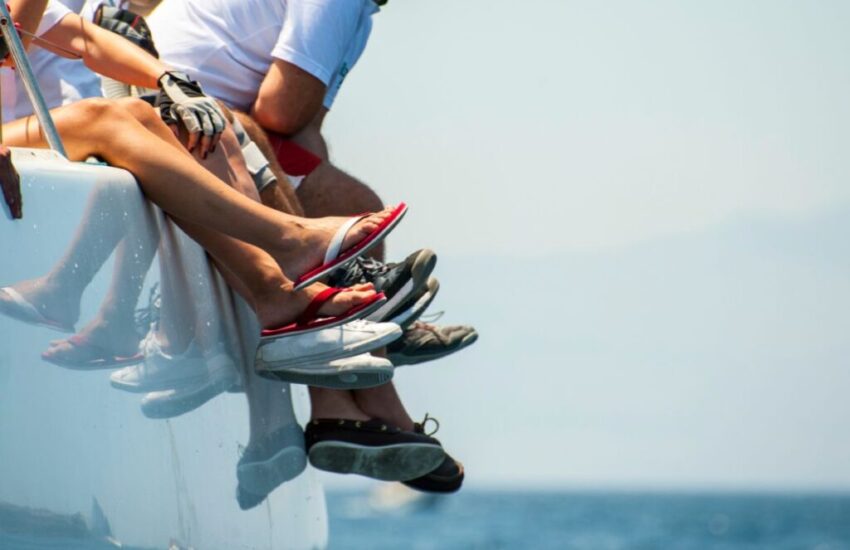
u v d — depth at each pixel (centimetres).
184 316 956
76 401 780
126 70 1060
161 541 866
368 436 1267
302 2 1288
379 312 1185
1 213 727
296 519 1166
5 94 1134
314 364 1061
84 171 834
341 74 1391
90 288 812
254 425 1082
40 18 1024
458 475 1469
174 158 943
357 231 1038
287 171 1333
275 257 1027
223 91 1316
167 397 902
